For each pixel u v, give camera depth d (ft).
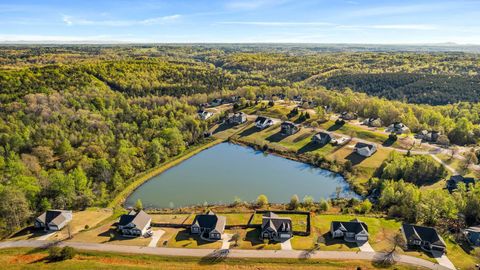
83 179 326.65
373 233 262.88
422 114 599.98
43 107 483.10
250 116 617.62
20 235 260.42
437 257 232.73
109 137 437.17
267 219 265.75
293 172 416.87
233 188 373.40
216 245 247.91
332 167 417.28
